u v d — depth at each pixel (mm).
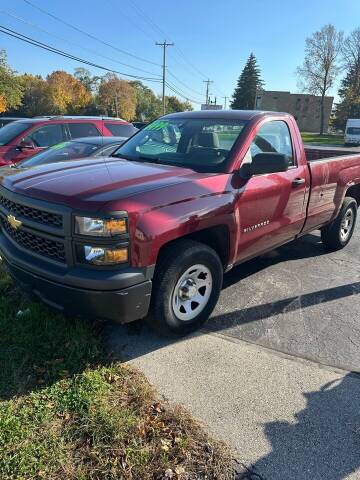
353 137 39531
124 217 2738
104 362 3076
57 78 90938
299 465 2322
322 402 2818
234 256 3754
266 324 3795
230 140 3873
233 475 2232
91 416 2502
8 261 3268
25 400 2646
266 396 2852
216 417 2639
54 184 3098
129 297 2814
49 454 2260
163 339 3459
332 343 3539
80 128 9320
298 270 5105
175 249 3145
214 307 3693
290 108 94062
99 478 2152
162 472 2199
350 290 4570
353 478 2260
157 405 2680
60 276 2811
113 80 96312
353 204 5852
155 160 4043
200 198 3234
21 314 3547
